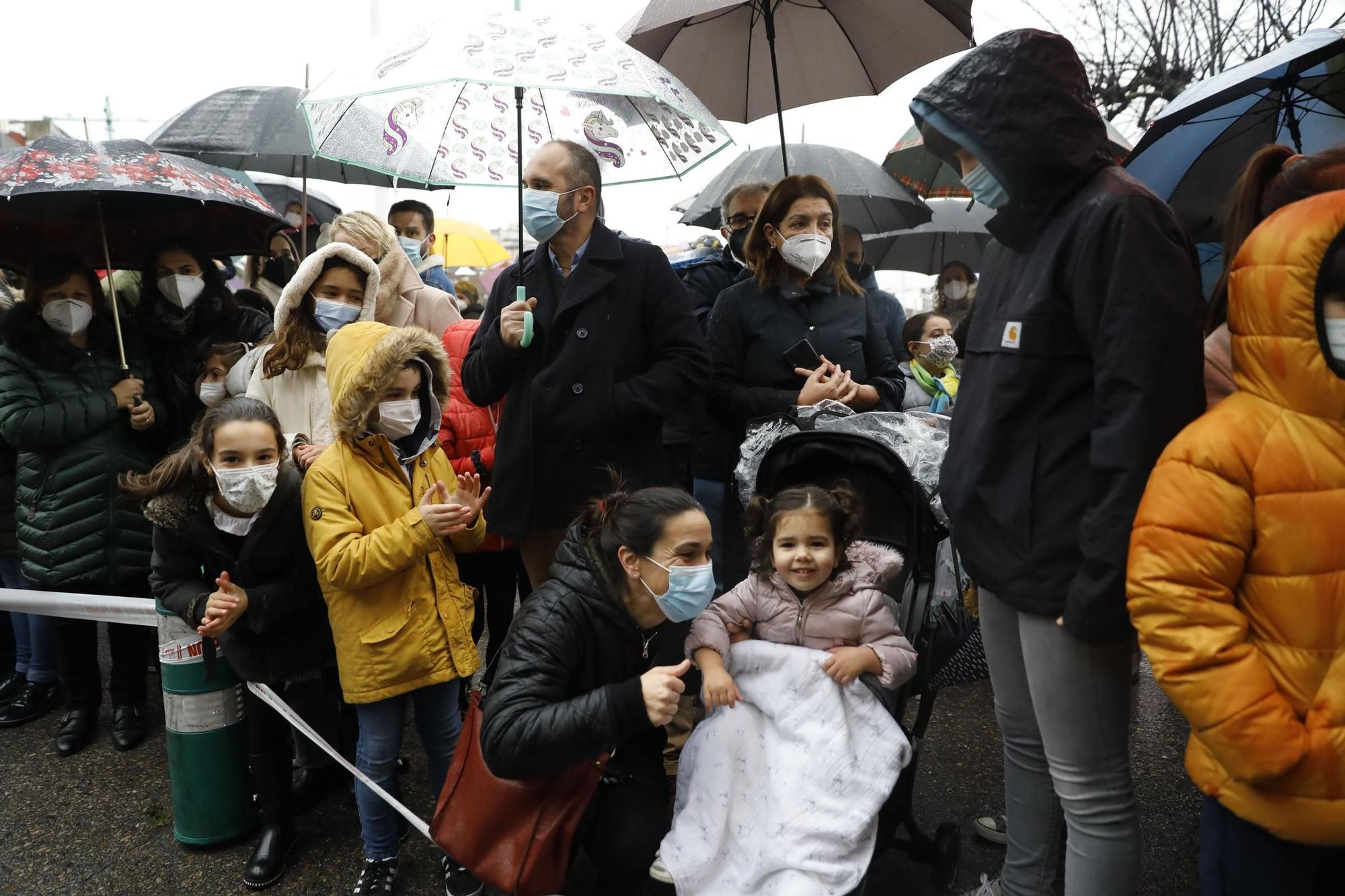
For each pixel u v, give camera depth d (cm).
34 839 299
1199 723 163
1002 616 212
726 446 361
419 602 259
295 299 309
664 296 294
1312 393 156
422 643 258
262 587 263
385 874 264
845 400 304
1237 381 168
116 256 406
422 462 275
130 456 360
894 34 379
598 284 282
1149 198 176
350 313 315
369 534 250
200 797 287
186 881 276
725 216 403
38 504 347
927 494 267
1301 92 291
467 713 242
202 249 378
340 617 257
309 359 320
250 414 253
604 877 246
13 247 393
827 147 508
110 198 382
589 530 238
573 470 281
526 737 215
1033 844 219
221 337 381
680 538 220
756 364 328
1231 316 167
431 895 267
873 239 716
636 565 224
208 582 273
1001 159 184
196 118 486
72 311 344
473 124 338
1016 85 183
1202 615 161
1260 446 159
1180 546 162
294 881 276
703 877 224
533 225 278
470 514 250
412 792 324
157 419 365
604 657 234
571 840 231
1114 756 195
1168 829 290
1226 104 271
